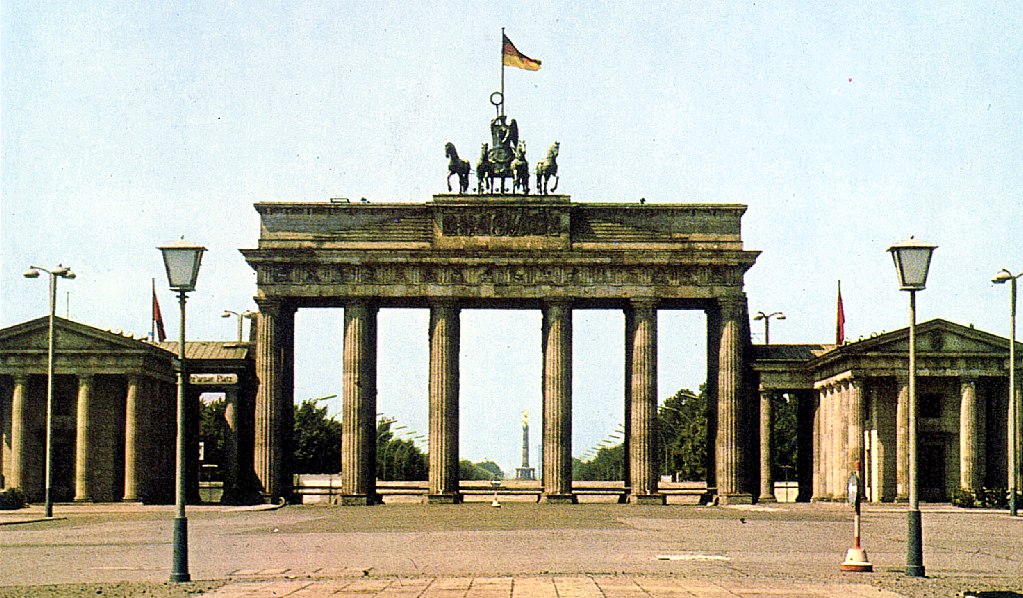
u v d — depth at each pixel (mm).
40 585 49125
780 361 156250
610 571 53875
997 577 51781
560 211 150125
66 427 142875
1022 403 141875
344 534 84375
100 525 97000
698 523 99938
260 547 71375
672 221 151250
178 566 50531
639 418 148875
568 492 149125
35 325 138875
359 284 149000
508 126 152500
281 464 151250
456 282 149000
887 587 46469
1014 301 115562
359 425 148250
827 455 152000
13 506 126562
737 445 148750
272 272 149000
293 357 156125
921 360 139500
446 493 148500
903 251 55031
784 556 63688
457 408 150125
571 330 149625
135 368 139125
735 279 149375
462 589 45219
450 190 151375
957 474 142125
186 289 53812
